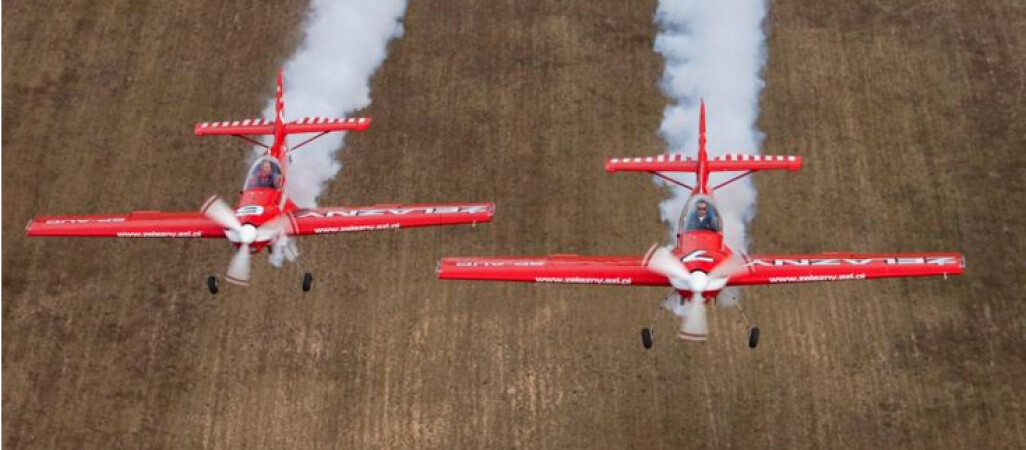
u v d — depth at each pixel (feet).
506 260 228.43
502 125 305.12
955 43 319.68
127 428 261.24
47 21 333.21
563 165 296.51
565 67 316.81
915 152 297.53
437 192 292.40
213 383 265.75
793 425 256.32
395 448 256.73
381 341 270.05
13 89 318.04
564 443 255.70
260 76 318.04
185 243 286.87
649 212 286.87
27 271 283.79
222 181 297.94
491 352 267.80
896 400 258.57
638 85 312.71
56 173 301.02
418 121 306.76
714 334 268.82
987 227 283.79
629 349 266.77
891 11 327.06
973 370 262.26
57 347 272.10
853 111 305.53
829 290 274.36
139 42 328.08
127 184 297.94
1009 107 306.14
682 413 258.37
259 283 278.87
